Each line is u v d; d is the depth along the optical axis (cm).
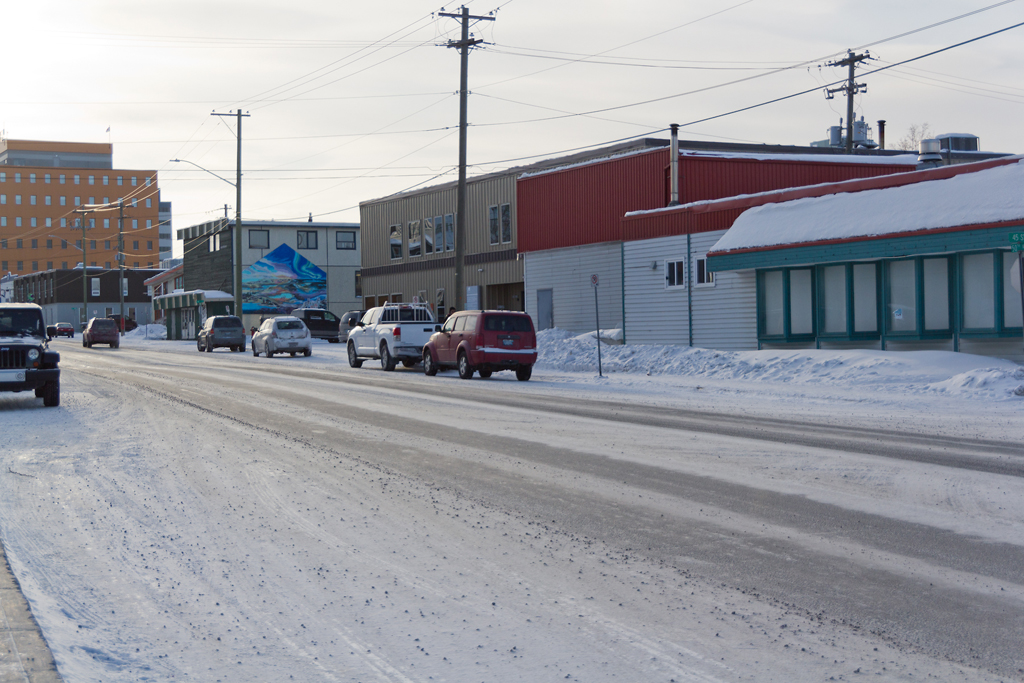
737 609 604
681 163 3528
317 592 650
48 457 1243
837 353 2433
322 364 3675
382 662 520
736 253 2888
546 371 3028
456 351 2772
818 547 751
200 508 918
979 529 798
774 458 1169
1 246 19288
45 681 441
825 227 2684
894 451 1213
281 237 7538
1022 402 1795
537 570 698
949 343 2420
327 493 986
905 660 514
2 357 1889
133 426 1581
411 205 5962
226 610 613
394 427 1535
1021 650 527
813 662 512
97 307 12075
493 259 5272
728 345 3073
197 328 7775
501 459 1195
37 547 774
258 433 1471
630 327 3478
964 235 2289
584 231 3912
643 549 753
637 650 534
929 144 3772
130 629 577
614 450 1254
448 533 812
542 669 507
